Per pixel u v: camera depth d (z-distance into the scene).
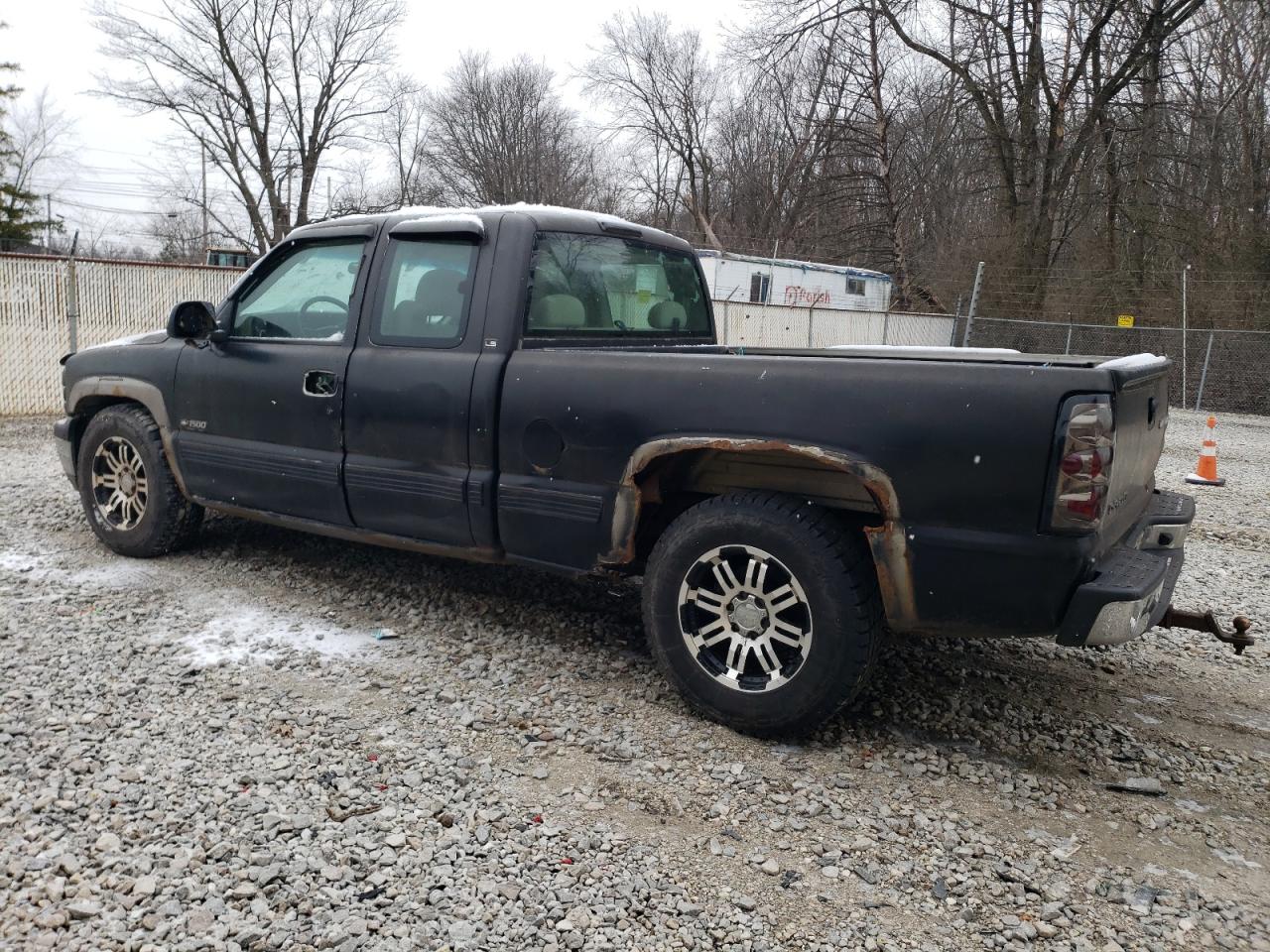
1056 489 3.09
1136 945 2.55
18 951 2.32
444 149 49.34
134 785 3.09
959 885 2.78
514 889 2.65
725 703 3.65
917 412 3.28
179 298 13.64
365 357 4.56
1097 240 26.88
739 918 2.59
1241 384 21.48
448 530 4.34
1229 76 25.81
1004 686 4.32
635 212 46.94
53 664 4.05
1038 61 26.66
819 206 33.78
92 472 5.77
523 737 3.58
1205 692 4.36
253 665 4.16
